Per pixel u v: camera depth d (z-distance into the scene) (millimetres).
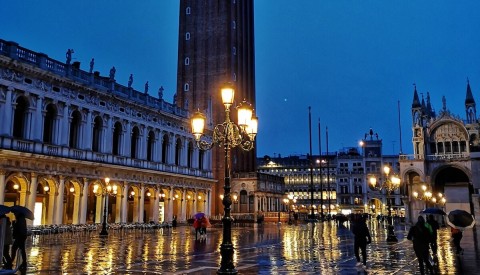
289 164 157625
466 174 75438
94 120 53750
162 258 22078
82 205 50062
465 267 18797
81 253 24172
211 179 79500
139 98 62531
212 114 92562
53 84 47656
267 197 93875
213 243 32000
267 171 156500
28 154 42531
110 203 59812
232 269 15430
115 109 57094
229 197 16172
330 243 32250
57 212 46594
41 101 46000
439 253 24719
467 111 80875
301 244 31312
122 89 59156
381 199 137875
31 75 44844
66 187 52125
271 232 47406
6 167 41031
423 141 79250
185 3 100188
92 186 53000
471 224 24312
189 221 69500
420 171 76875
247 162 100688
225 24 95188
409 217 77125
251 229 54531
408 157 80000
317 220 87688
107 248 27438
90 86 52219
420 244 16375
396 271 17531
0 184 40375
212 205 87250
